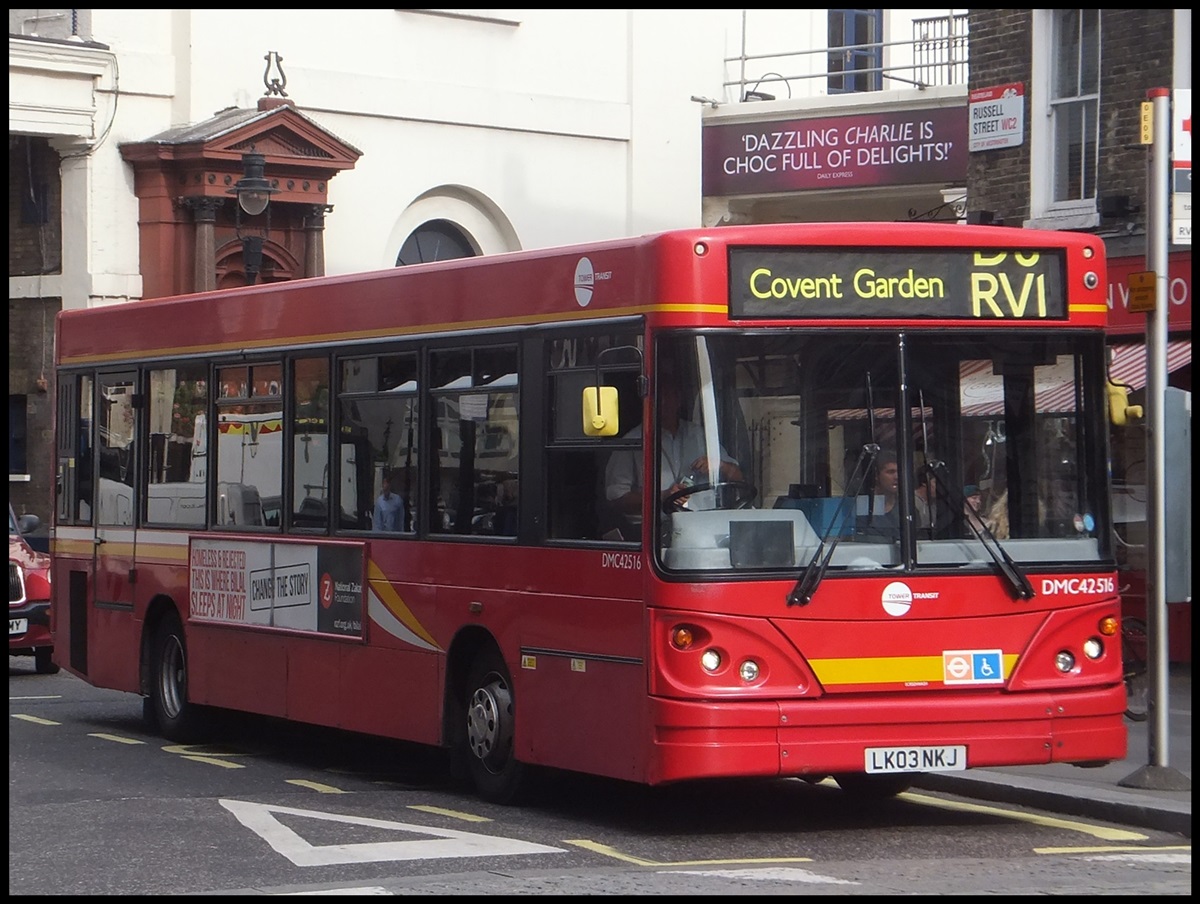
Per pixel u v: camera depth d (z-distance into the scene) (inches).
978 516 404.2
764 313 395.5
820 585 392.2
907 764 392.2
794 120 1220.5
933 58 1331.2
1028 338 411.8
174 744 593.0
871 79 1402.6
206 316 576.4
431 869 356.5
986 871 352.5
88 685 801.6
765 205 1284.4
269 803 451.8
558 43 1231.5
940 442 402.9
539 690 427.8
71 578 660.7
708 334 391.9
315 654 517.7
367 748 584.4
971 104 812.6
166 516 599.5
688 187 1280.8
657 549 390.9
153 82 1056.2
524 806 446.6
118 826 414.3
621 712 399.9
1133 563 713.6
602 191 1251.8
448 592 461.4
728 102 1300.4
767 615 388.8
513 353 440.8
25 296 1067.3
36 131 1014.4
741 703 386.0
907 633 395.9
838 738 389.1
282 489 534.9
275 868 358.9
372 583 491.2
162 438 602.9
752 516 390.9
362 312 499.2
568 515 421.1
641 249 400.5
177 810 438.9
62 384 665.6
